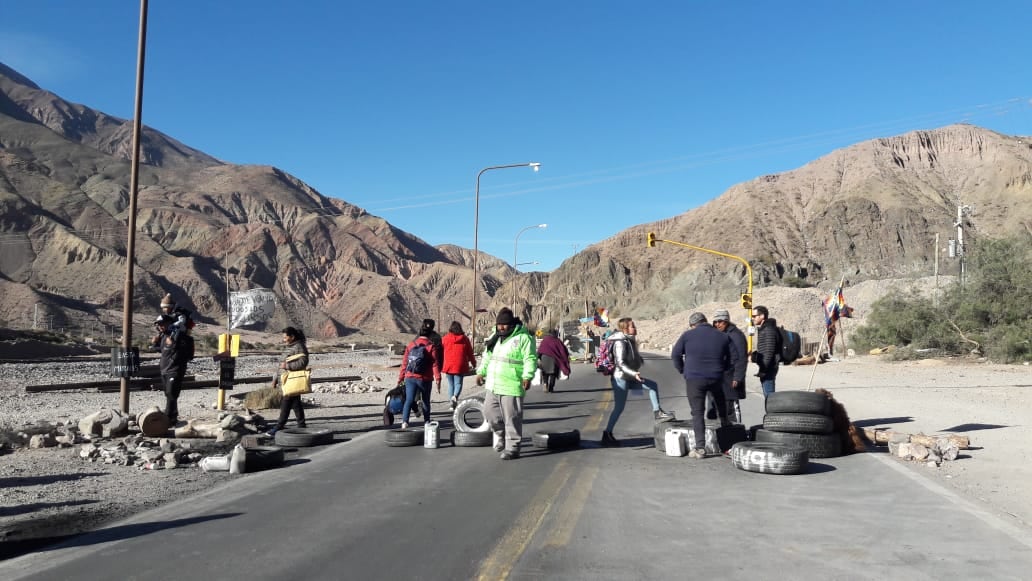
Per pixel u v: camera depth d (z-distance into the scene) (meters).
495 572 5.08
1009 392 19.23
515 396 9.73
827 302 20.59
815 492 7.47
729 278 191.62
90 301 174.12
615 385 10.85
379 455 10.28
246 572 5.17
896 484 7.76
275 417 15.76
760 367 11.17
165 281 198.00
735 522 6.34
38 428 11.57
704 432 9.64
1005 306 35.34
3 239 192.38
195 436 11.66
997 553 5.39
